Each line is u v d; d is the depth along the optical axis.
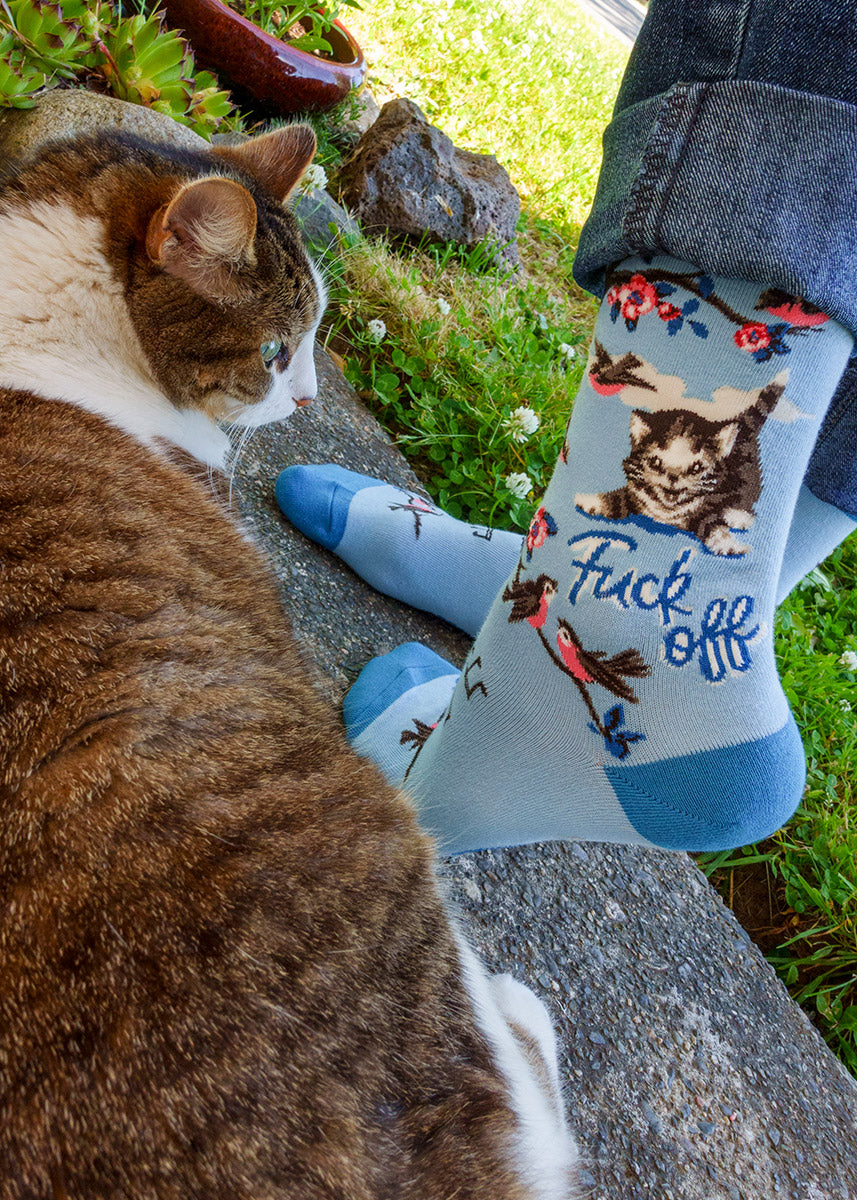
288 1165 0.62
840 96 0.79
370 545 1.57
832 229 0.80
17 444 0.94
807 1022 1.42
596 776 1.04
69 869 0.67
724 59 0.82
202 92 2.03
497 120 3.74
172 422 1.26
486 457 2.12
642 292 0.91
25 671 0.75
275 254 1.26
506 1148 0.76
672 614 0.95
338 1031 0.69
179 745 0.78
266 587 1.11
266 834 0.76
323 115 2.62
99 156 1.23
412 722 1.31
